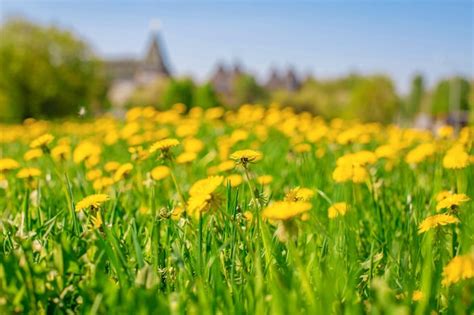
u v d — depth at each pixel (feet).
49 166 13.66
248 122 25.30
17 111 124.77
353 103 163.22
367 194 10.11
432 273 5.41
